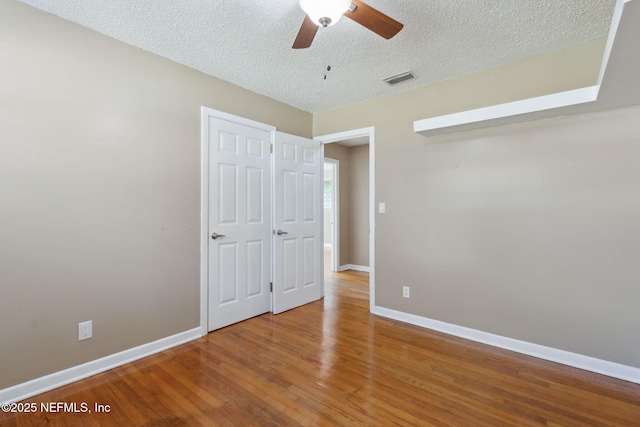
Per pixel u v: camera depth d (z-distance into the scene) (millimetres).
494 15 1890
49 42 1899
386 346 2488
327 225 8141
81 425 1578
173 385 1930
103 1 1780
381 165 3217
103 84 2123
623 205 2039
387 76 2754
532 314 2363
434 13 1870
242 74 2738
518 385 1940
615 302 2062
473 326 2633
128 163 2240
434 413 1669
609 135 2076
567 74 2254
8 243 1760
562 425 1578
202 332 2672
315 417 1634
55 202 1917
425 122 2592
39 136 1859
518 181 2424
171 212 2479
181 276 2543
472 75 2670
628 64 1458
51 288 1903
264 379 1996
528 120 2334
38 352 1855
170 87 2482
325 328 2855
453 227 2746
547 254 2305
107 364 2123
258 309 3176
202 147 2680
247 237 3057
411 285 2996
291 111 3551
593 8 1811
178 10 1861
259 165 3164
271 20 1962
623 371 2025
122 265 2207
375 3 1774
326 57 2432
